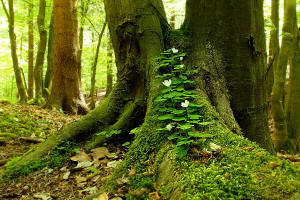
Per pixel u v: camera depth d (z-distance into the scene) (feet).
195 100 8.16
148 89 10.27
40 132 16.87
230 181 4.62
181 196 4.69
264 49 11.08
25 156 10.41
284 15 21.30
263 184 4.41
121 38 11.66
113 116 11.45
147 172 6.53
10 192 8.34
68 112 25.12
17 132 15.92
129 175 6.82
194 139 6.54
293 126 24.11
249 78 10.28
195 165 5.43
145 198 5.64
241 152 5.74
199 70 9.78
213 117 7.49
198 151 5.85
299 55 23.86
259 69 10.78
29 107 24.09
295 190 4.13
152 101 8.80
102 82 67.82
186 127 6.12
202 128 7.09
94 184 8.07
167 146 6.69
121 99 11.54
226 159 5.49
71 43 25.21
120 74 11.91
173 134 6.61
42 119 19.77
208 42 10.44
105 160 9.58
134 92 11.45
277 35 27.45
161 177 5.96
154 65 10.07
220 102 9.20
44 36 30.53
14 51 29.27
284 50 21.07
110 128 10.96
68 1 24.41
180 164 5.64
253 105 10.49
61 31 24.77
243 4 10.04
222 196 4.30
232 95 10.11
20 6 41.34
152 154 7.07
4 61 55.01
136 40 11.21
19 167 9.55
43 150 10.37
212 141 6.36
